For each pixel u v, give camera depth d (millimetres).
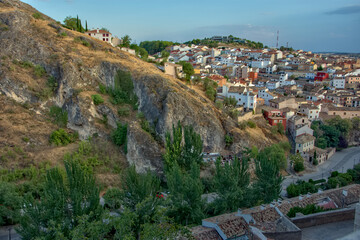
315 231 40938
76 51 117125
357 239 16547
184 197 60906
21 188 73312
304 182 89562
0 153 82312
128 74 112125
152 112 103000
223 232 45531
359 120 144500
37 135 92750
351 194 61062
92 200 52969
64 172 75688
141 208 49875
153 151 92875
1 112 96188
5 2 136625
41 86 105312
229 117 112625
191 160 84125
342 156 124875
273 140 119312
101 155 92938
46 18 143250
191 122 101188
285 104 138375
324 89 188500
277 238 37688
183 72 142375
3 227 65438
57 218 48531
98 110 102938
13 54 110500
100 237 44562
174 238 42094
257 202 66250
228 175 62219
